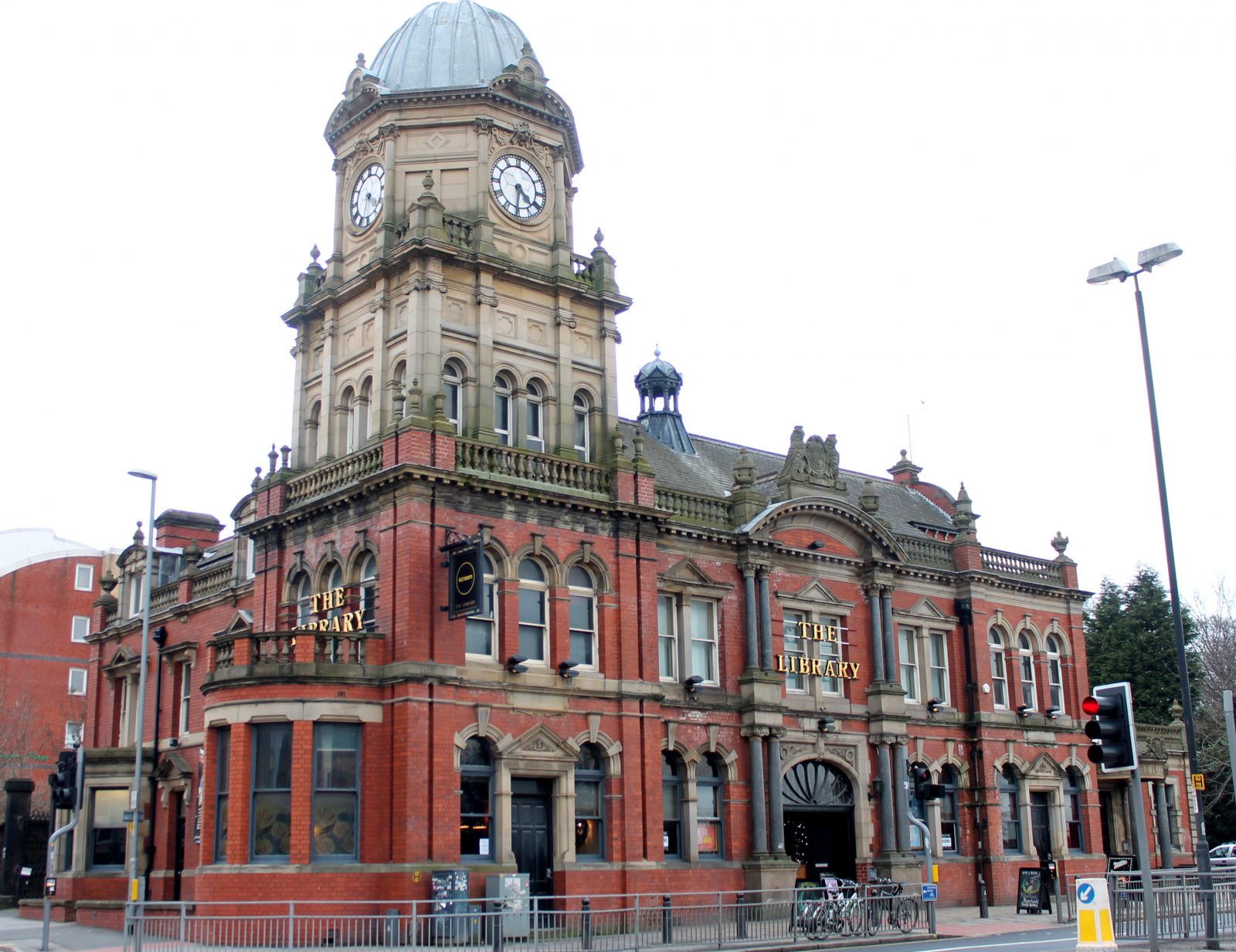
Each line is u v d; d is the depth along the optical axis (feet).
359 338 116.16
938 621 144.87
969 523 150.10
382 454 103.86
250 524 116.57
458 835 96.73
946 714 141.69
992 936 98.07
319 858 93.76
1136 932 84.07
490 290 112.88
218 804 98.32
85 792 135.74
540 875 102.94
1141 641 223.92
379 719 97.50
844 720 130.62
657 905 107.34
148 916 90.89
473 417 109.60
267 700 95.50
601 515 112.06
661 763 112.06
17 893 148.56
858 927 95.25
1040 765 148.87
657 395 150.82
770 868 117.19
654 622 114.21
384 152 117.50
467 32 123.95
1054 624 158.30
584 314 121.08
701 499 125.59
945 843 138.10
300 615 112.37
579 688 106.93
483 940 85.10
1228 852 194.39
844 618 135.03
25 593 223.51
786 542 130.31
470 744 100.22
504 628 103.65
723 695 120.98
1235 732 73.92
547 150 122.52
